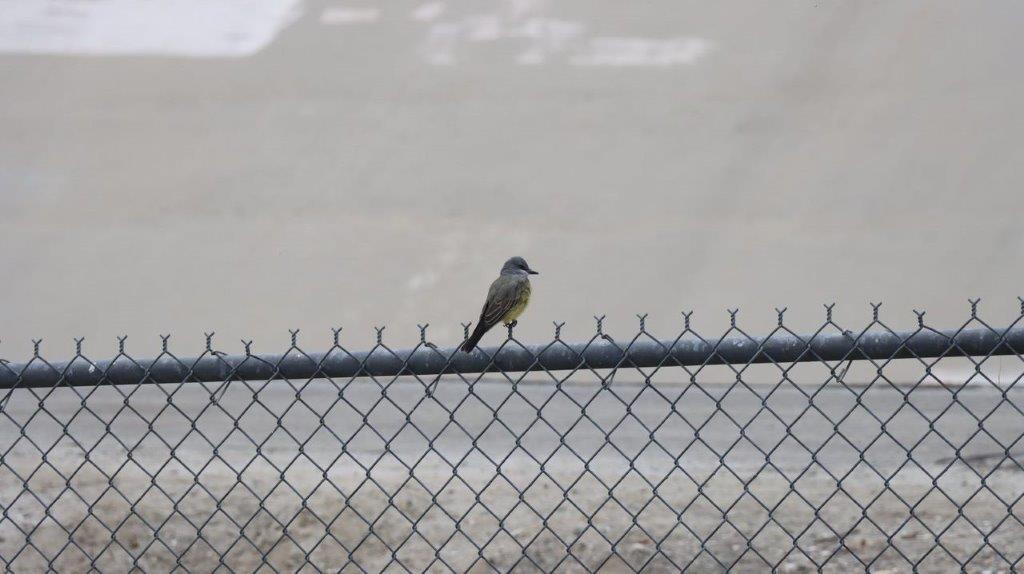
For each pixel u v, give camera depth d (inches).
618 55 1312.7
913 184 1109.1
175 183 1197.7
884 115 1194.0
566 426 609.0
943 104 1196.5
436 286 1045.8
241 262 1091.9
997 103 1193.4
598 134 1212.5
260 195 1174.3
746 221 1090.1
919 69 1232.8
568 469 471.8
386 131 1244.5
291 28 1382.9
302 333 1000.9
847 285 986.1
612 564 320.2
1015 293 960.3
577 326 974.4
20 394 728.3
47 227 1137.4
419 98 1280.8
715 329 956.0
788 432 168.1
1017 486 405.4
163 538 346.9
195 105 1291.8
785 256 1034.7
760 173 1143.6
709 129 1204.5
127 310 1040.8
